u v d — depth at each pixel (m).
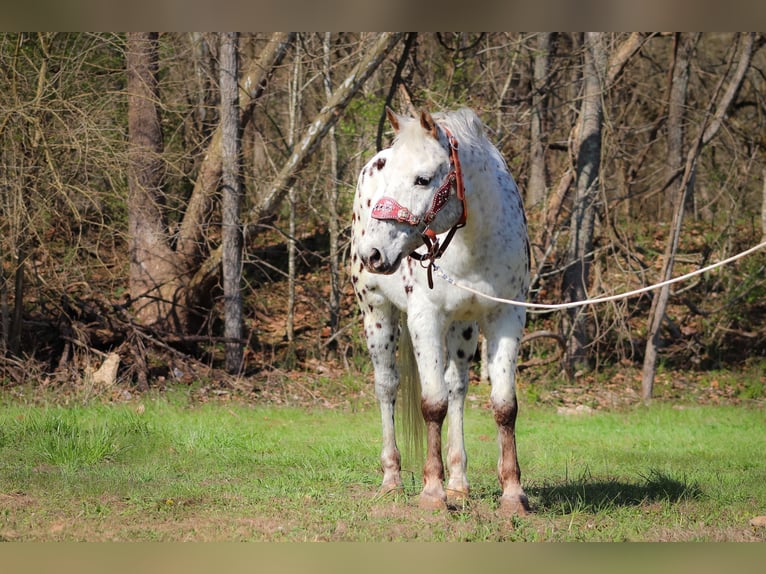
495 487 7.05
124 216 15.16
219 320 16.44
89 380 12.66
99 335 14.17
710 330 16.89
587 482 7.18
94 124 12.60
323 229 19.48
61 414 10.27
